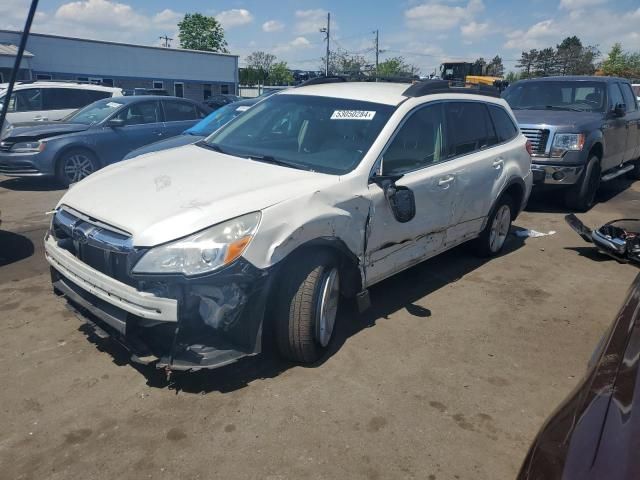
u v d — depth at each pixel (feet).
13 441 9.39
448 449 9.58
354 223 12.25
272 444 9.46
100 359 11.97
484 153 17.46
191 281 9.56
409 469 9.05
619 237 19.07
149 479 8.63
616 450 5.18
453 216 16.15
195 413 10.23
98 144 32.22
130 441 9.46
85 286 10.85
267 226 10.37
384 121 13.79
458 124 16.48
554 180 26.30
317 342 11.68
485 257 19.66
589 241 20.33
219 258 9.75
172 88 130.52
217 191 11.15
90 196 11.65
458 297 16.17
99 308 10.75
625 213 27.89
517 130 19.86
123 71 119.55
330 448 9.44
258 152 14.10
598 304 16.14
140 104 34.22
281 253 10.46
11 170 31.24
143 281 9.70
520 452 9.62
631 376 6.15
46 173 31.09
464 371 12.09
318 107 14.88
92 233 10.64
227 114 27.78
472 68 99.14
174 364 10.00
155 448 9.30
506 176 18.37
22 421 9.90
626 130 31.40
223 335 10.44
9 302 14.88
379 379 11.58
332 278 11.91
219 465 8.95
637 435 5.25
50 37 105.70
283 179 11.94
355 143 13.41
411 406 10.71
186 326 9.96
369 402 10.77
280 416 10.21
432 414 10.51
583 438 5.51
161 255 9.69
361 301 13.11
